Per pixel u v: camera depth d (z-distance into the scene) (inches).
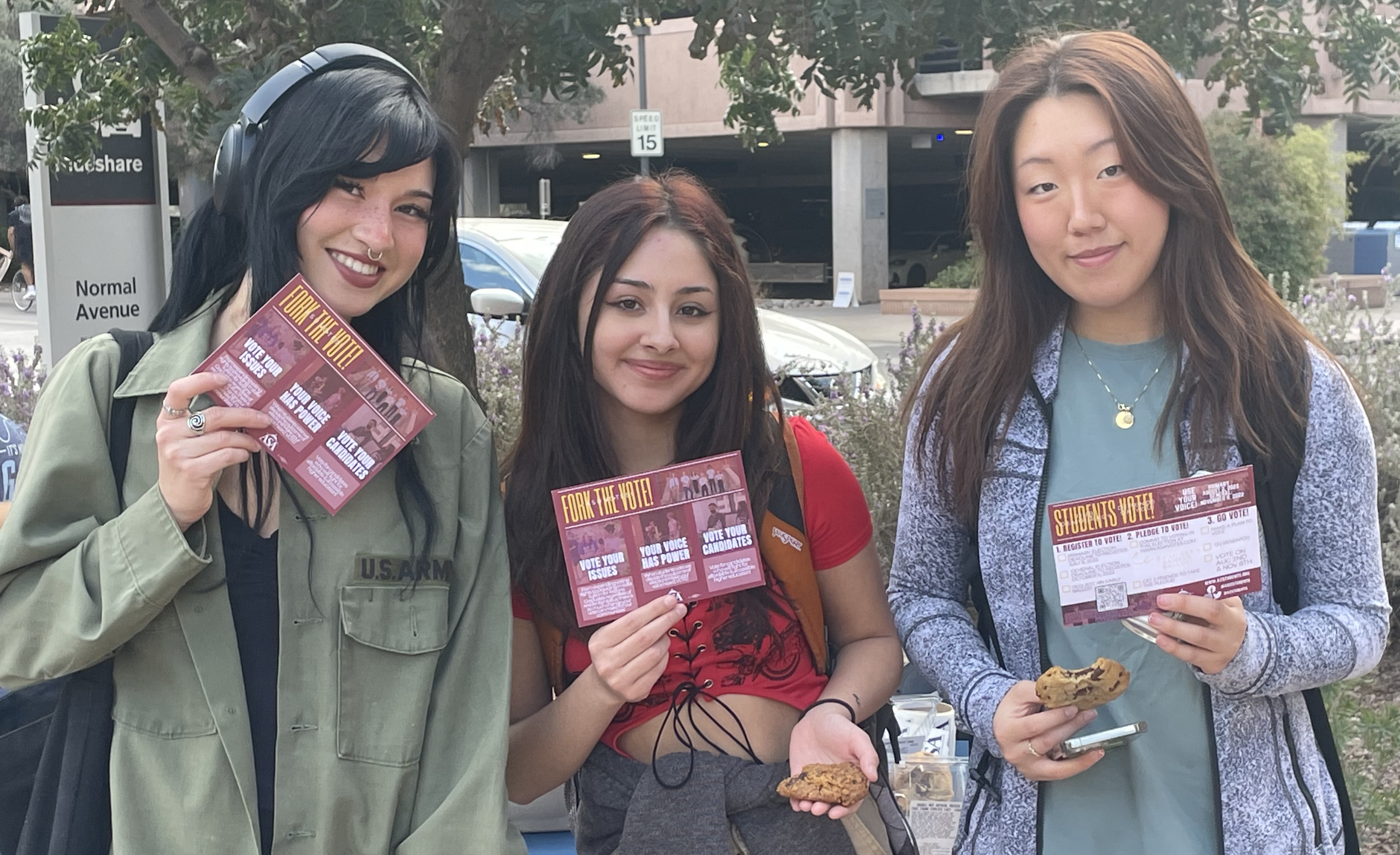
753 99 215.9
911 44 148.7
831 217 1552.7
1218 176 74.0
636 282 75.8
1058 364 77.8
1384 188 1596.9
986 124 76.7
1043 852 75.5
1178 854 72.0
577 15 138.9
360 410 67.6
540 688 83.4
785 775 77.2
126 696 67.5
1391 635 204.2
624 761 79.5
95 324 218.1
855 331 795.4
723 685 78.4
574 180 1574.8
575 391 79.9
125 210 220.8
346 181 68.3
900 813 83.4
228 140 70.7
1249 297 74.3
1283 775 72.9
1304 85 176.7
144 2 166.2
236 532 69.5
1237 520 70.1
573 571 74.4
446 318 173.0
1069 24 141.0
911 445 82.7
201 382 64.2
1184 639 68.3
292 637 68.1
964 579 83.2
